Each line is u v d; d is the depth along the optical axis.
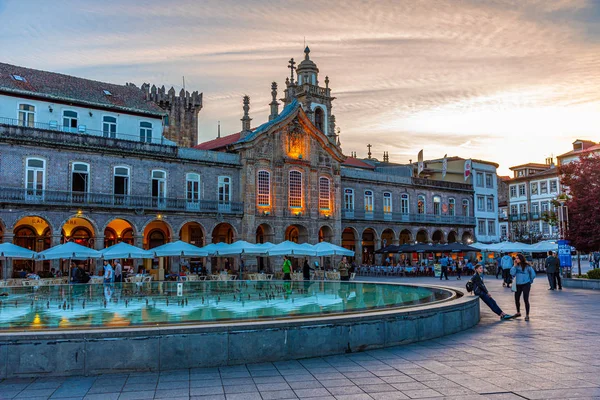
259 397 7.82
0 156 34.03
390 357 10.40
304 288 24.02
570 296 23.38
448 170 70.81
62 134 36.38
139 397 7.88
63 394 8.06
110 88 43.12
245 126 48.03
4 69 38.12
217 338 9.76
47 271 36.88
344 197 54.09
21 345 9.07
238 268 44.22
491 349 11.06
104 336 9.27
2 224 33.59
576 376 8.74
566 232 33.91
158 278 40.78
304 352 10.34
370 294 19.52
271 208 46.38
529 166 88.31
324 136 50.44
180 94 65.81
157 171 41.03
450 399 7.58
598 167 36.09
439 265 45.75
